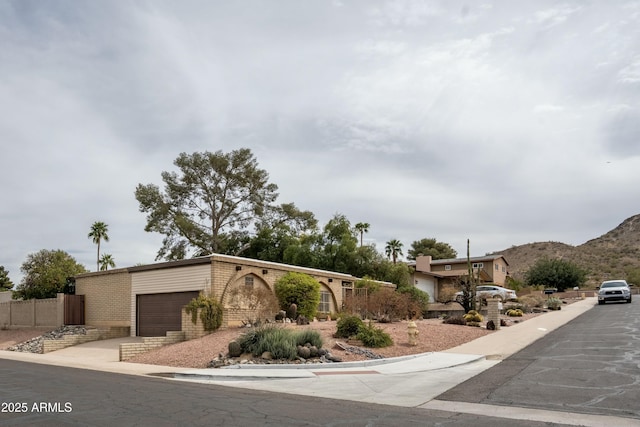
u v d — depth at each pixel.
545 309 36.00
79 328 28.31
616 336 19.33
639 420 8.77
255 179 50.00
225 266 23.38
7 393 11.45
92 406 9.89
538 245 120.00
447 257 82.44
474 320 25.28
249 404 10.20
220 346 18.42
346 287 31.75
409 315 27.86
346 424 8.53
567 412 9.44
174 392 11.63
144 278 26.08
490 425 8.53
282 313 23.75
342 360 16.30
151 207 48.56
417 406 10.27
